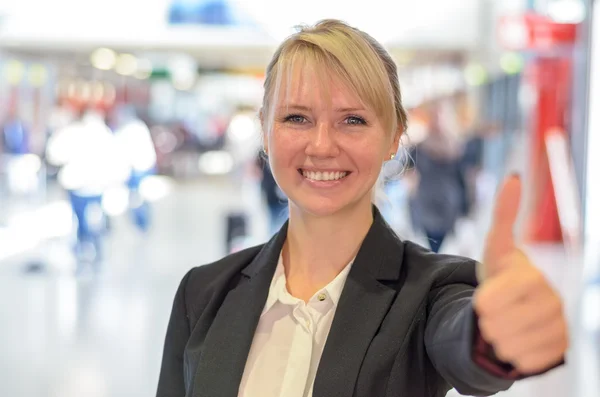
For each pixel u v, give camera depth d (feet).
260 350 4.51
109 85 64.59
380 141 4.37
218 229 36.81
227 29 42.93
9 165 45.11
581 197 29.71
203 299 4.96
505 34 28.40
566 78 30.30
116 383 13.84
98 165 25.53
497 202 2.92
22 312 19.01
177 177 71.46
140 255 28.40
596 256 27.35
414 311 4.14
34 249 28.68
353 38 4.33
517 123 35.29
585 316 18.48
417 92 48.80
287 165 4.42
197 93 106.32
